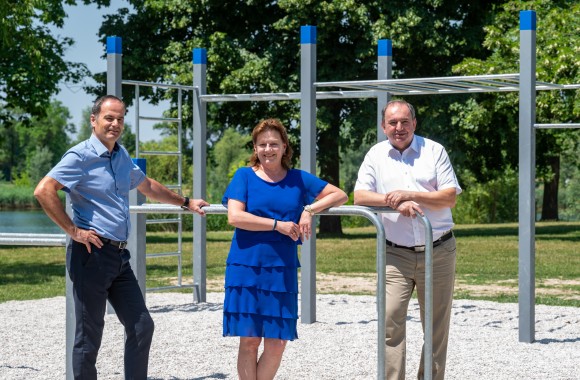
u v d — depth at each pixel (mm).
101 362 7934
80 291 5289
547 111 24953
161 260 21578
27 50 23562
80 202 5332
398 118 5684
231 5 27703
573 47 23469
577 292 14039
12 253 24078
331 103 28031
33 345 8992
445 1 26312
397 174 5734
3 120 29109
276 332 5094
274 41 27219
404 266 5625
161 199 5727
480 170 31172
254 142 5207
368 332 9656
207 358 8102
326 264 19469
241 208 5137
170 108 27734
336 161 29328
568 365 7789
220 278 16234
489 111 26281
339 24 26250
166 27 28625
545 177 36469
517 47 24219
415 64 27781
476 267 18453
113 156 5414
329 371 7508
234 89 26484
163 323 10336
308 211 5094
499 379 7195
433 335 5727
